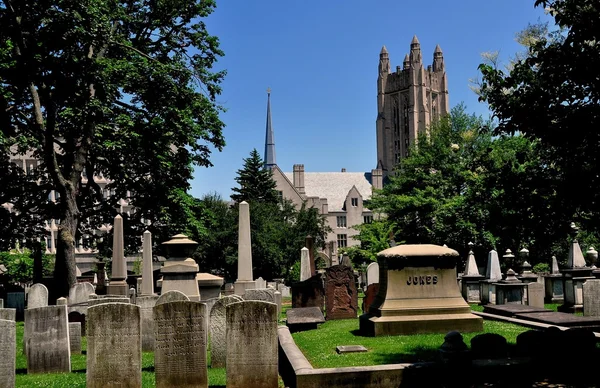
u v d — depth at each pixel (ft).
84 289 87.30
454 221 146.00
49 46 89.71
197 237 128.47
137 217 126.00
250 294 57.36
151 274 87.61
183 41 119.24
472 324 48.55
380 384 34.76
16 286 128.47
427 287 49.29
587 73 34.01
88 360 34.91
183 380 35.06
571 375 36.42
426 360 38.52
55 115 97.86
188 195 126.31
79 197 116.88
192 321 35.35
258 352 35.27
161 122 108.47
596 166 34.19
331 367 37.40
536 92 35.06
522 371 35.96
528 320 54.44
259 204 233.14
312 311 61.67
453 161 183.11
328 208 399.65
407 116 449.48
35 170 120.67
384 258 49.90
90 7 88.33
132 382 35.04
